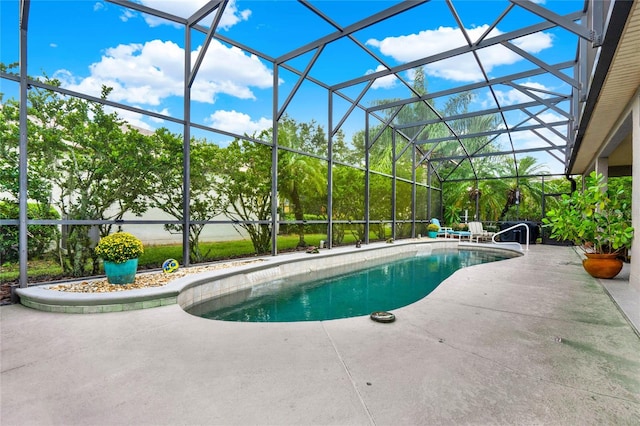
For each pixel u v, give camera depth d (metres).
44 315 3.25
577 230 5.12
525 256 8.45
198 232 6.25
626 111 4.89
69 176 4.57
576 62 7.20
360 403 1.69
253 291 5.40
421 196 14.77
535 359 2.22
